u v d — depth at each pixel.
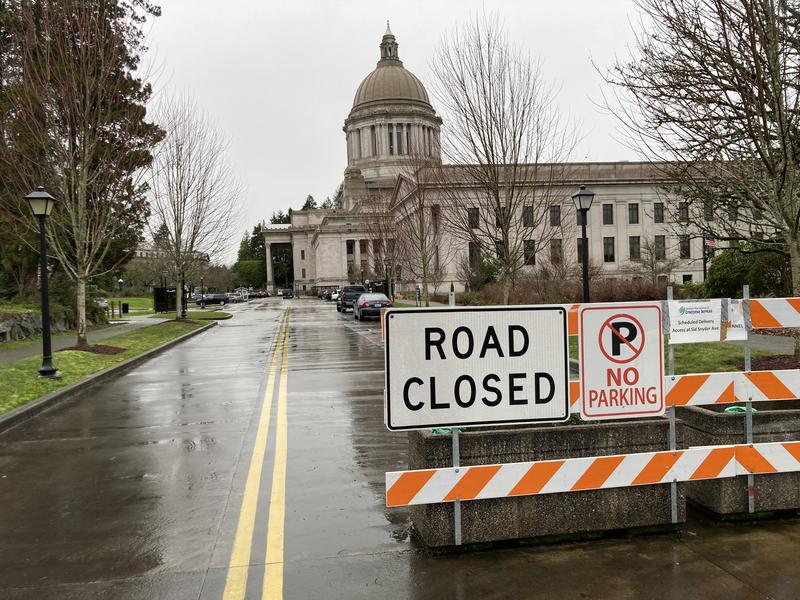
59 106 16.70
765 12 6.73
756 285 20.38
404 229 44.53
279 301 89.31
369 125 102.44
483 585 3.71
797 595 3.54
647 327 4.49
